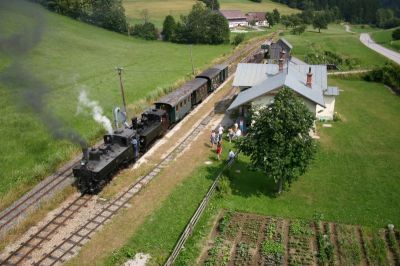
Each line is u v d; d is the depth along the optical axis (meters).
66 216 23.19
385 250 20.92
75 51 71.94
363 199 26.28
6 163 29.33
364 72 65.94
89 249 20.42
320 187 27.89
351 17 184.38
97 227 22.23
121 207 24.31
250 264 19.78
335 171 30.44
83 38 83.00
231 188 27.44
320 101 35.75
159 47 93.38
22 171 28.25
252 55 77.38
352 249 21.00
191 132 37.56
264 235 22.27
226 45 100.69
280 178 25.75
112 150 27.55
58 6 90.50
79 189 26.30
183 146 34.22
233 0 176.75
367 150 34.72
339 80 64.62
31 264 19.16
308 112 25.56
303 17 147.00
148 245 20.92
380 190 27.50
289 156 24.55
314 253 20.72
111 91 49.81
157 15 126.81
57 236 21.33
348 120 43.25
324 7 188.38
